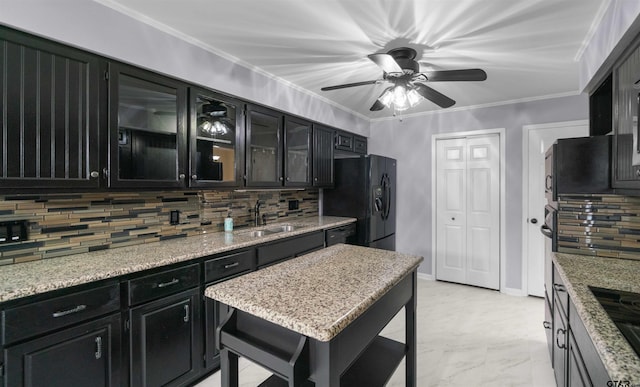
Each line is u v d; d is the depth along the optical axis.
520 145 3.44
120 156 1.83
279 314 1.04
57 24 1.51
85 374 1.45
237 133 2.50
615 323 1.03
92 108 1.67
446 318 2.93
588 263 1.71
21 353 1.26
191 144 2.16
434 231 3.99
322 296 1.19
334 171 3.78
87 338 1.46
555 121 3.25
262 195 3.26
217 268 2.06
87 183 1.65
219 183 2.36
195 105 2.18
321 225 3.14
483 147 3.68
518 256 3.48
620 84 1.56
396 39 2.05
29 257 1.70
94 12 1.64
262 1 1.66
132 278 1.62
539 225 3.36
